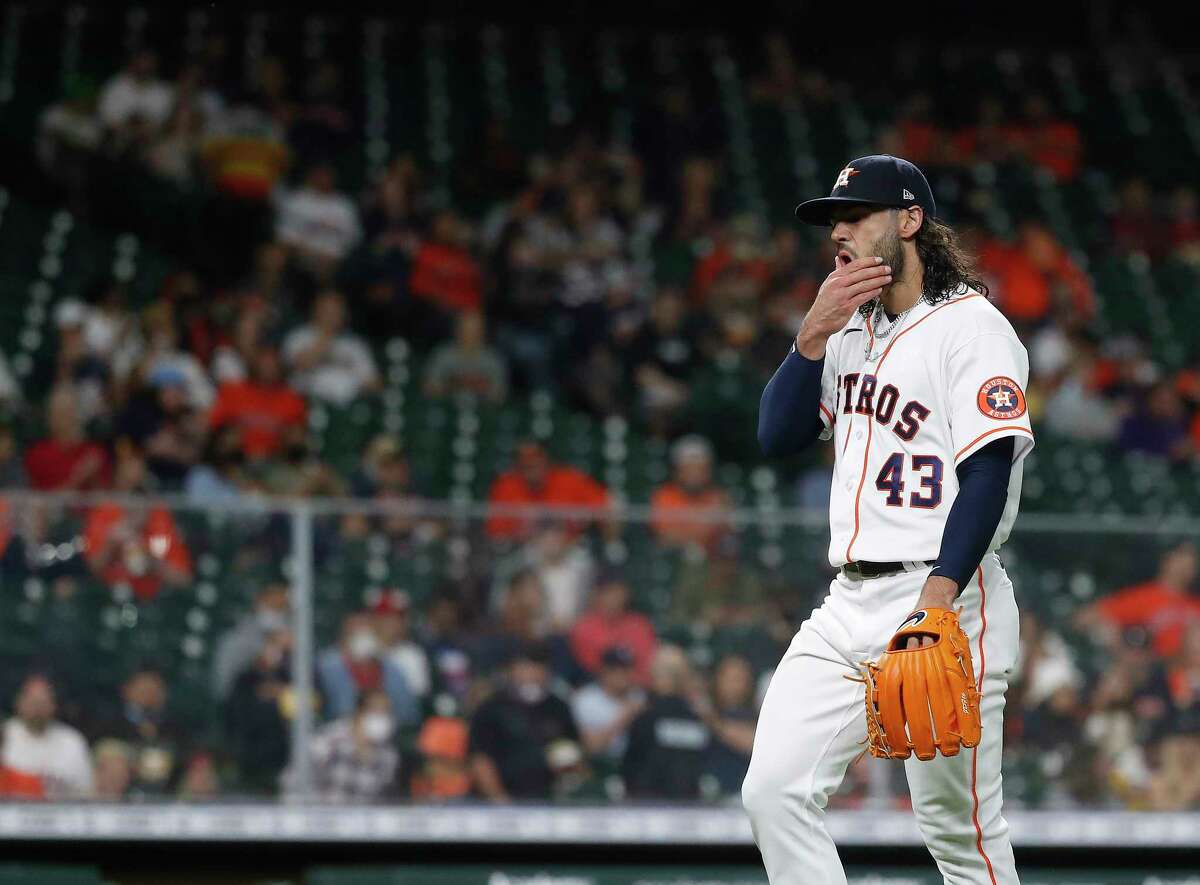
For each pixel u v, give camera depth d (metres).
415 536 27.50
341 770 26.72
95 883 26.06
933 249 13.88
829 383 14.45
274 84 50.31
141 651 26.55
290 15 57.53
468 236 45.62
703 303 45.34
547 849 27.25
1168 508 41.38
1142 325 48.62
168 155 45.28
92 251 42.81
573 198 46.97
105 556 26.72
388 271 44.34
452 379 41.78
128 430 35.88
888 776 27.41
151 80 46.12
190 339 37.97
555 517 27.77
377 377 41.25
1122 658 27.95
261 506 27.22
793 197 51.84
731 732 27.42
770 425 14.37
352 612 27.14
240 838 26.28
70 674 26.27
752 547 27.97
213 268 44.38
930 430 13.53
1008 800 27.42
